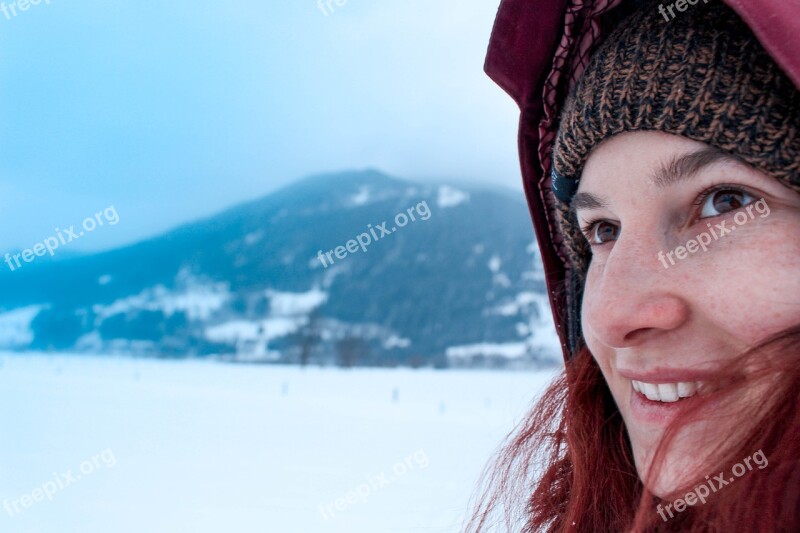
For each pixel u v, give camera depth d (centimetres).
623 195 57
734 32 52
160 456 789
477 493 91
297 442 875
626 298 54
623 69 57
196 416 1152
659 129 54
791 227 49
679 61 54
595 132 60
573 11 73
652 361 54
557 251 92
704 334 52
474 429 939
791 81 47
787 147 48
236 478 654
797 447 45
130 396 1509
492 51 79
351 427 993
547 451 86
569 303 89
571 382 83
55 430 977
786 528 45
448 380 2116
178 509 534
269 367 3431
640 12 61
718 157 52
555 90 79
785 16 44
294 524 472
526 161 87
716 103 51
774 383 46
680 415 51
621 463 77
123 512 530
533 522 83
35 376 2045
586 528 75
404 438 872
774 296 49
